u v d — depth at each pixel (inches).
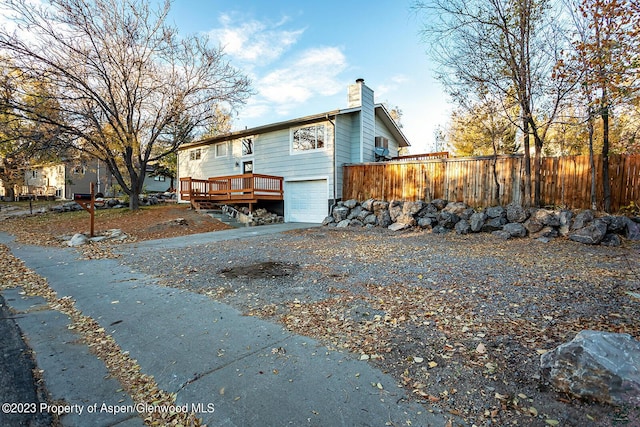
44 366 110.4
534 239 332.2
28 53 450.9
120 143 565.6
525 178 381.4
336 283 195.2
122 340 129.1
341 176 555.2
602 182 340.2
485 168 417.7
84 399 92.6
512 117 391.9
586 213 321.1
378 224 470.3
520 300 155.2
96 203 730.2
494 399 85.7
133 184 622.8
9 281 215.0
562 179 364.2
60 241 379.6
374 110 618.5
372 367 104.1
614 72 279.1
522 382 91.7
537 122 372.8
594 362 82.4
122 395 94.6
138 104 586.2
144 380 101.7
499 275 200.5
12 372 106.4
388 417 81.0
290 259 265.6
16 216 643.5
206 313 154.0
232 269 235.8
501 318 135.4
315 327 135.3
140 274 229.3
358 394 90.5
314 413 83.5
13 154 608.7
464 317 138.3
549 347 109.6
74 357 116.7
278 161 617.9
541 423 76.2
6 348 123.1
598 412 77.5
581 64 307.1
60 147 535.8
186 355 115.6
